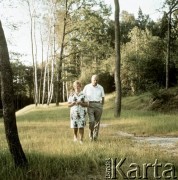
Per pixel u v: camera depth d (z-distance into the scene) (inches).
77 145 383.9
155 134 542.3
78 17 1653.5
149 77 1813.5
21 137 481.7
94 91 460.8
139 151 344.8
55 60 1899.6
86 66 1894.7
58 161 295.9
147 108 1218.6
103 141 439.5
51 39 1828.2
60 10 1663.4
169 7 1268.5
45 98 3265.3
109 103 1545.3
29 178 263.4
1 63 271.6
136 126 628.7
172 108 1149.1
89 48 1679.4
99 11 1633.9
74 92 439.2
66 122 767.7
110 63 1982.0
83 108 436.1
